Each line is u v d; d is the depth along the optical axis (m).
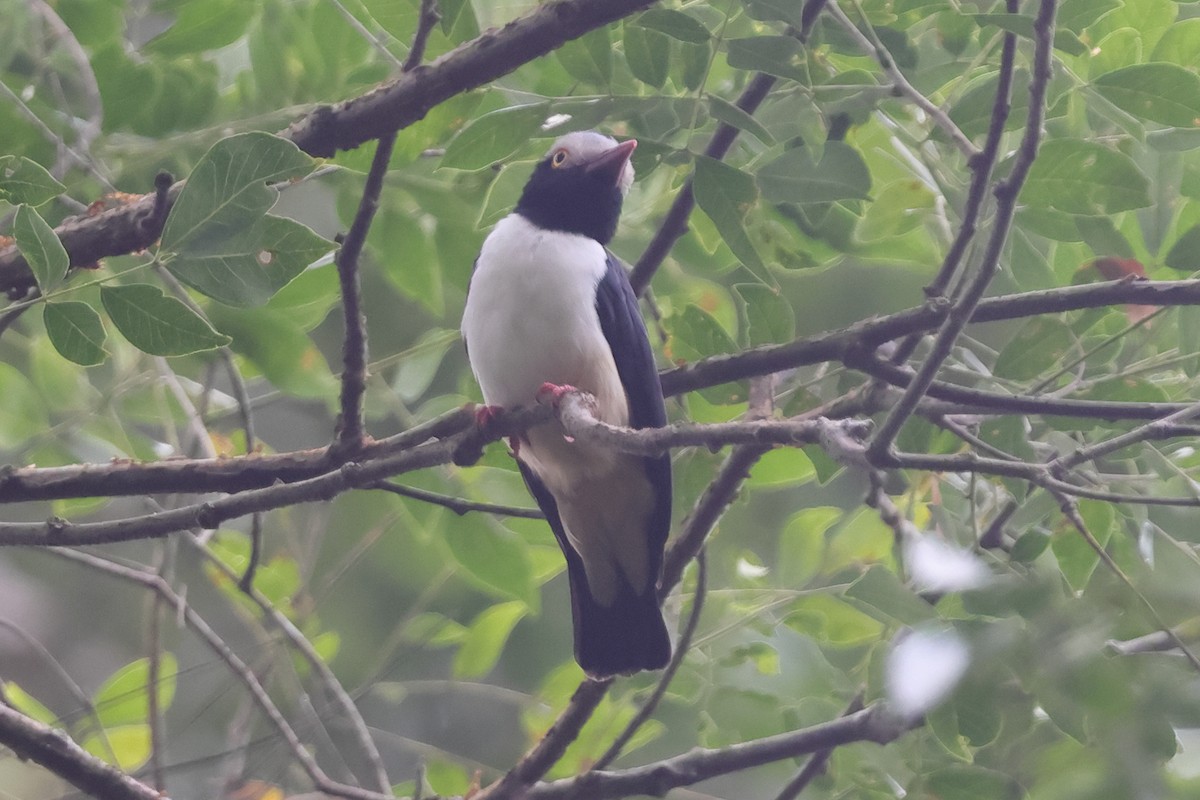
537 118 8.91
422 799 9.68
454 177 11.02
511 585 10.63
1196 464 9.10
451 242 11.07
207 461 9.10
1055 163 8.82
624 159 10.06
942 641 8.34
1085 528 8.41
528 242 10.30
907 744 9.42
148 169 10.56
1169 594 9.07
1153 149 9.52
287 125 10.46
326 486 8.47
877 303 15.88
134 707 10.84
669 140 9.65
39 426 11.03
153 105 10.45
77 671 16.67
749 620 10.27
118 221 8.99
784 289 15.88
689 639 9.66
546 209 10.67
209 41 10.42
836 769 9.92
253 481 9.02
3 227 9.59
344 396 8.86
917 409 9.15
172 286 10.13
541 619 15.70
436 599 14.94
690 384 9.84
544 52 8.76
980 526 10.26
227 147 7.18
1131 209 8.83
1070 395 9.24
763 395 9.91
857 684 10.52
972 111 9.16
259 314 10.58
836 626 10.65
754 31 9.83
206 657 14.51
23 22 10.52
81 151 10.27
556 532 10.70
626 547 10.46
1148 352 9.73
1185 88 8.58
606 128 10.04
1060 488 6.34
